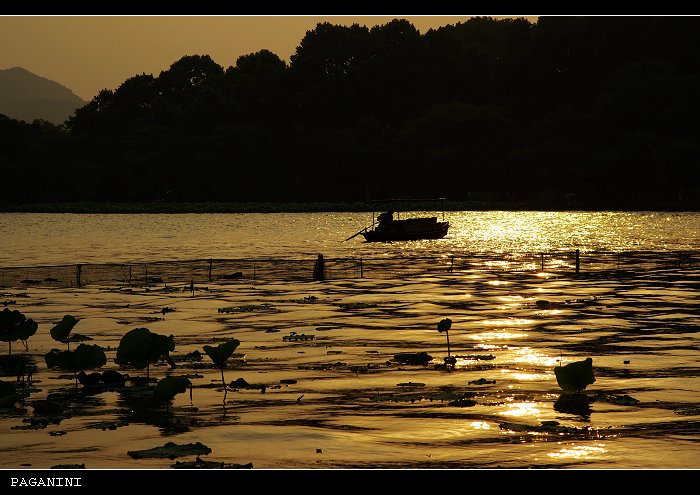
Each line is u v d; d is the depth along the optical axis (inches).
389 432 1240.2
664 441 1185.4
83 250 6628.9
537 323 2341.3
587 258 5167.3
